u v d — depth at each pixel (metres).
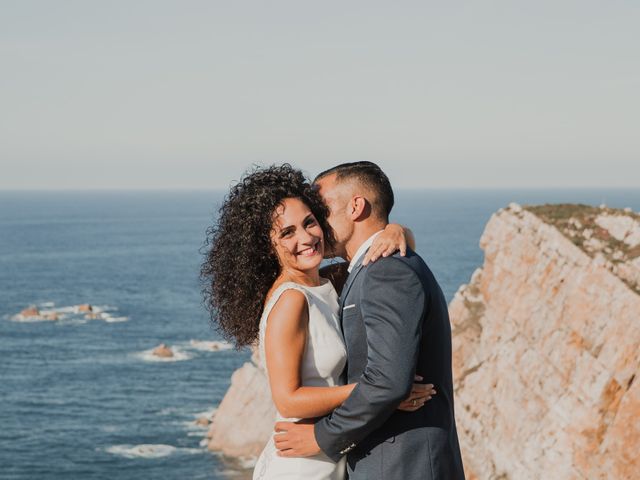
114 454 55.53
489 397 31.33
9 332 106.62
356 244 6.14
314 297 5.95
